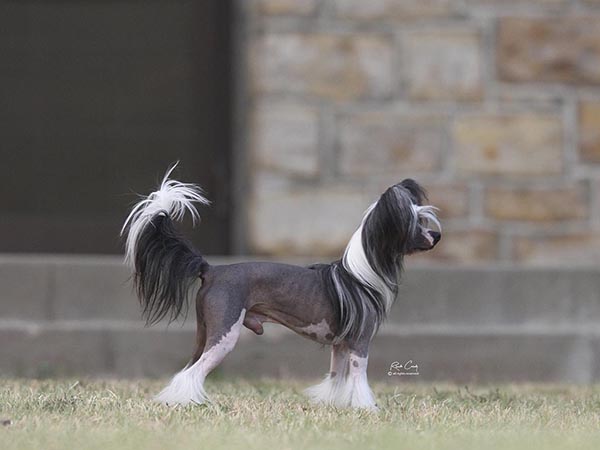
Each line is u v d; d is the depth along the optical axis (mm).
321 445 7309
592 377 14211
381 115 15078
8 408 8914
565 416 9242
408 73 15109
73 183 15477
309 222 15039
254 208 15031
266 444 7324
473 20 15133
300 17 15055
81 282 14078
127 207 15422
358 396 8852
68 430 7734
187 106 15406
